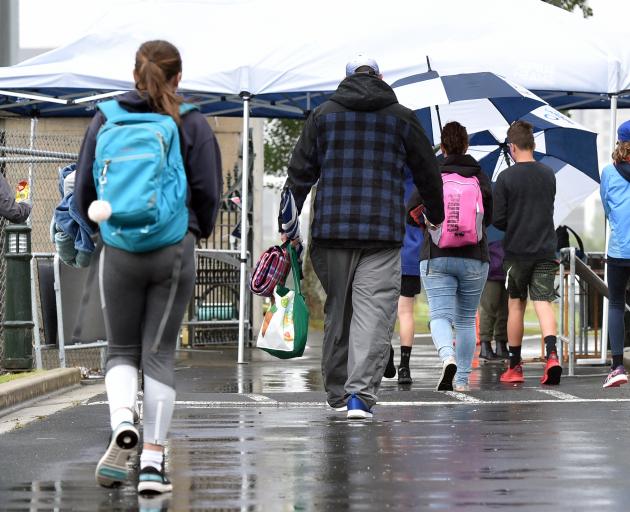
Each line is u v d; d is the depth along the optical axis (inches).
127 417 481.4
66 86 1206.3
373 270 702.5
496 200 952.9
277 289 771.4
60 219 645.3
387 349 709.3
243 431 660.1
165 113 484.1
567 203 1274.6
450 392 884.0
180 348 1462.8
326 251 709.9
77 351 1151.6
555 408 772.0
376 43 1221.7
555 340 946.1
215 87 1204.5
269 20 1246.3
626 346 1215.6
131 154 467.2
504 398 838.5
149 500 465.4
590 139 1218.6
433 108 1177.4
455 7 1249.4
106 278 483.5
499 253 1217.4
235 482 501.7
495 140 1259.2
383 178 702.5
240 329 1219.9
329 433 649.0
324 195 705.0
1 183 791.7
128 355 495.8
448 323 885.2
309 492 479.2
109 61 1220.5
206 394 880.3
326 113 706.8
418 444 606.2
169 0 1264.8
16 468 542.0
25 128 1558.8
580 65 1218.6
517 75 1210.0
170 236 477.7
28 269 968.9
